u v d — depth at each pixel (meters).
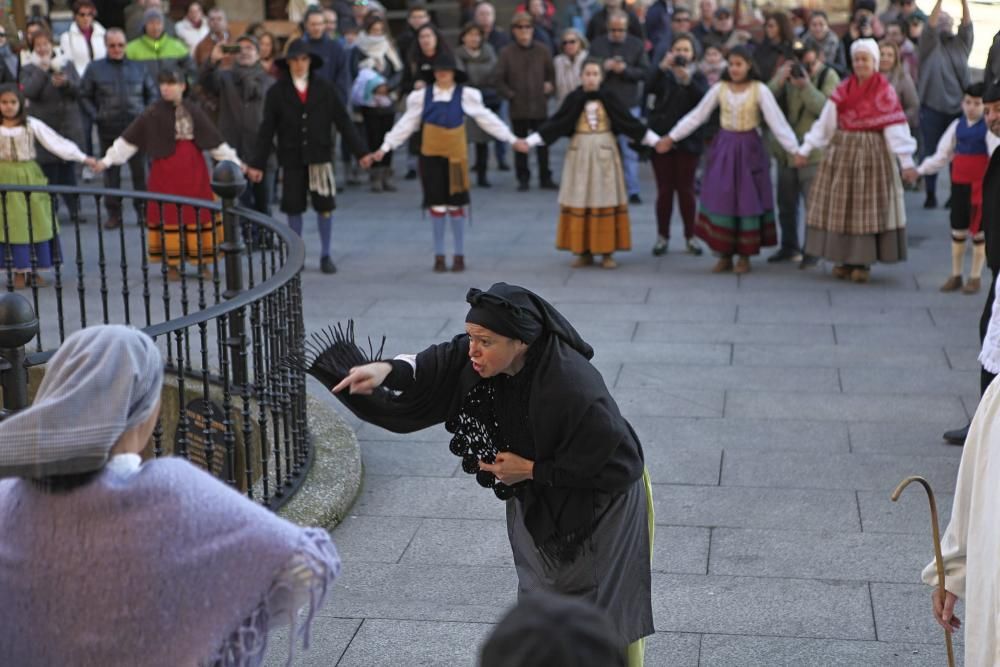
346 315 9.22
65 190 7.74
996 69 5.54
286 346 5.88
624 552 3.62
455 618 4.75
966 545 3.44
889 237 9.81
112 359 2.45
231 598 2.46
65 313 9.19
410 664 4.42
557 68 14.73
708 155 10.46
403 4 20.53
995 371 3.99
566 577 3.63
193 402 6.92
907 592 4.92
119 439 2.53
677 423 6.93
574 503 3.56
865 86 9.65
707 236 10.42
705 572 5.13
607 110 10.41
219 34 13.66
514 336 3.37
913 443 6.59
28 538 2.47
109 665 2.45
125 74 12.22
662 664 4.40
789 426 6.86
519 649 1.56
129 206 13.12
